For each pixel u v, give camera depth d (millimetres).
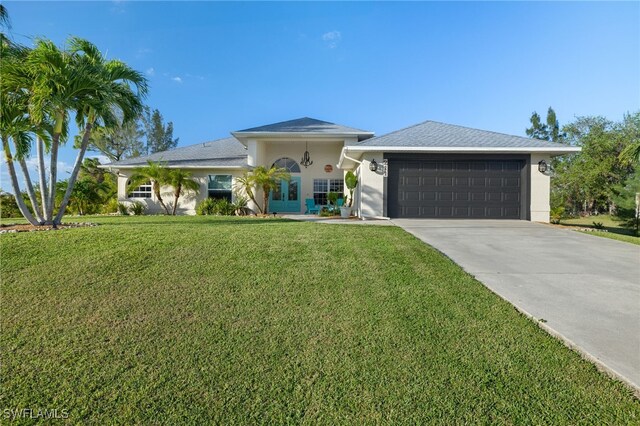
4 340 3260
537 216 12477
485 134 14000
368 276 5062
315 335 3383
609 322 3551
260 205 19422
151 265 5391
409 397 2471
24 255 5777
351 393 2523
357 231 8617
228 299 4242
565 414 2277
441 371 2775
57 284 4648
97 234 7258
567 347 3078
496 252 6805
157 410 2352
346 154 13578
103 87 9117
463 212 12750
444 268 5473
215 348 3145
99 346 3162
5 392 2520
